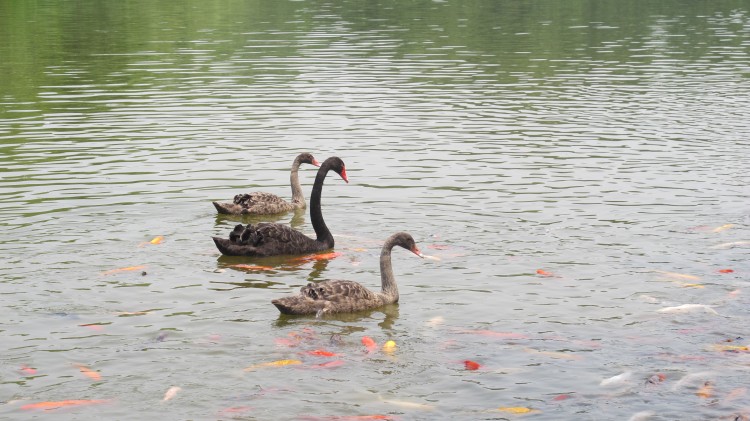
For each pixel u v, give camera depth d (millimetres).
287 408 9719
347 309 12203
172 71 30328
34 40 36750
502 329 11695
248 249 14289
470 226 15609
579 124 23297
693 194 17344
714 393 10039
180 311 12211
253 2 51406
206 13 46312
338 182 18359
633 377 10406
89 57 32906
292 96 26453
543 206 16625
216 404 9789
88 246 14516
